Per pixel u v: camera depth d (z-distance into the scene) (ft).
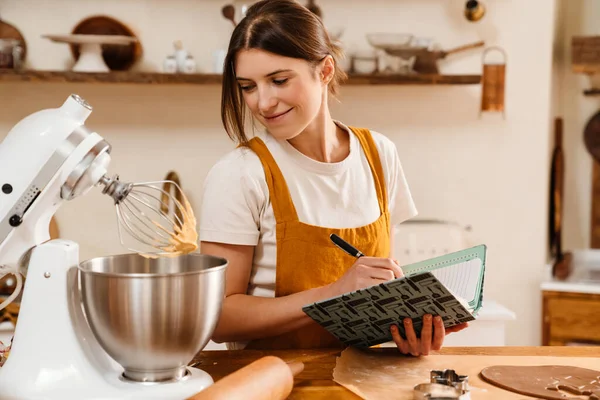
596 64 10.46
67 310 4.15
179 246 4.20
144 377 4.12
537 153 10.89
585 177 11.94
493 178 10.97
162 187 11.02
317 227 5.44
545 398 4.13
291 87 4.94
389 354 5.07
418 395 4.07
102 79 10.30
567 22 11.93
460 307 4.59
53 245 4.17
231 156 5.52
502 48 10.83
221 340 5.45
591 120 11.81
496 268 11.05
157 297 3.86
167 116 11.03
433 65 10.62
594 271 11.30
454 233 10.29
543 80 10.80
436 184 11.02
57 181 4.09
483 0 10.83
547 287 10.54
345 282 4.96
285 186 5.44
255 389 3.78
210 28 10.92
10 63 10.44
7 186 4.04
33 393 3.98
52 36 10.17
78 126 4.16
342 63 10.50
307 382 4.47
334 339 5.53
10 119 11.04
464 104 10.91
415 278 4.33
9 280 10.02
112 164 11.06
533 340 11.04
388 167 5.98
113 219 11.05
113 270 4.43
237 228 5.38
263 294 5.59
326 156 5.64
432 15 10.88
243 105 5.41
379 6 10.87
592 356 5.00
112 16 10.94
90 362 4.13
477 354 5.06
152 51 10.96
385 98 10.94
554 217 11.49
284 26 4.88
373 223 5.68
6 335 9.85
